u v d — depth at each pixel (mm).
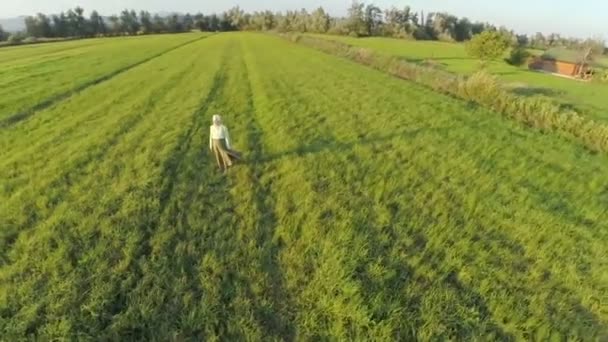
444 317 6914
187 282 7508
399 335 6508
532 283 7957
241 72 37031
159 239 8742
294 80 32688
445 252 8812
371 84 32156
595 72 76312
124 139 15719
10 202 10367
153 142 15289
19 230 9125
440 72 34094
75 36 134375
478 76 27984
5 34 115312
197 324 6516
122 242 8680
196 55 53781
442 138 17406
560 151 17188
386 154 15102
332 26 150125
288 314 6875
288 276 7809
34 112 20328
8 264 7914
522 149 16984
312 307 7051
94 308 6742
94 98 23766
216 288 7336
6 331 6250
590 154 17484
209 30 170500
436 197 11484
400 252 8750
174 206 10375
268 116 20000
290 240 8953
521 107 22953
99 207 10070
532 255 8961
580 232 10156
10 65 41281
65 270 7676
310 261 8266
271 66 42344
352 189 11945
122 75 34000
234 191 11305
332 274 7785
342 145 15820
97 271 7645
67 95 24891
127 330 6410
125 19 151625
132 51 59844
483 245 9180
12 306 6770
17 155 13812
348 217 10086
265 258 8297
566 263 8727
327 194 11484
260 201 10938
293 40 90562
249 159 13930
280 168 13258
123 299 7059
